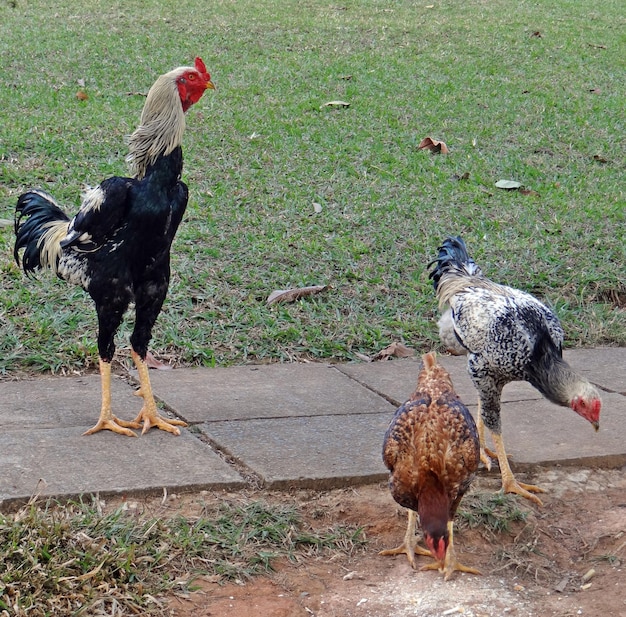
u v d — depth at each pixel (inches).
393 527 125.1
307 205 186.2
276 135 212.5
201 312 158.1
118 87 237.0
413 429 118.4
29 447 129.9
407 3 354.6
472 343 129.9
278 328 156.2
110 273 131.2
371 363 152.2
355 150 208.5
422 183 196.5
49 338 149.6
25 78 238.1
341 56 278.4
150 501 124.6
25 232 138.7
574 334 160.6
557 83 267.7
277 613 115.3
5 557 115.1
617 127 235.8
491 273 170.2
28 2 319.3
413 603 117.4
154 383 144.3
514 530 125.7
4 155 191.2
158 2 328.5
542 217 188.1
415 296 165.2
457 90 255.3
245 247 172.9
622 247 179.8
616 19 348.8
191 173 193.0
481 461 133.6
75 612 112.6
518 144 220.5
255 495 126.6
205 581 117.6
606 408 143.3
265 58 271.6
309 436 134.6
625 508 129.0
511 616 116.5
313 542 122.4
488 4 362.3
